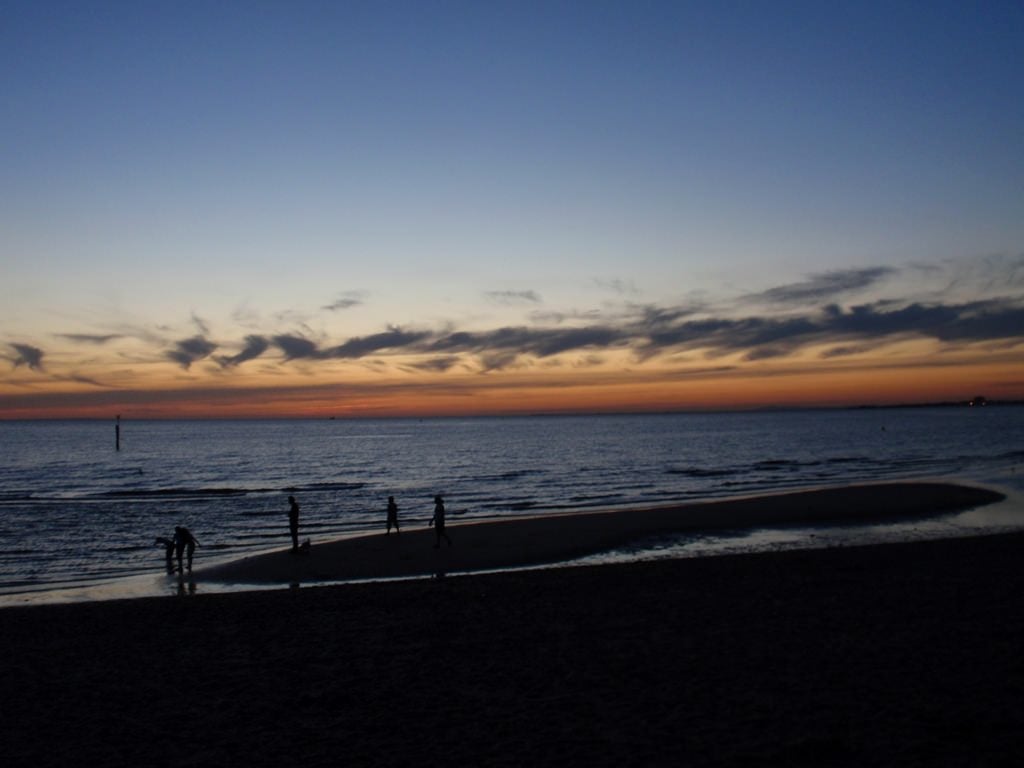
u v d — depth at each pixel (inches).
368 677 458.6
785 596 650.2
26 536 1290.6
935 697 380.2
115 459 3964.1
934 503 1433.3
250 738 364.5
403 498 1940.2
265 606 677.3
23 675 483.5
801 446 4320.9
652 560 901.2
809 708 370.6
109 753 351.6
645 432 7682.1
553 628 565.3
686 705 382.9
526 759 323.3
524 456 3890.3
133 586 852.6
